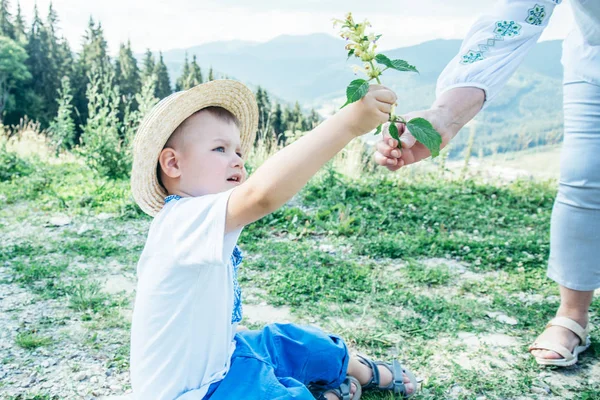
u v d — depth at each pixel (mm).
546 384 2906
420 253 4980
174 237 1973
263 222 5719
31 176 7781
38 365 3027
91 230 5551
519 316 3684
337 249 5070
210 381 2088
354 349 3238
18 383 2859
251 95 2396
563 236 3061
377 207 6438
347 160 8500
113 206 6332
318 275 4316
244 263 4605
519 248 5043
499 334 3443
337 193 6926
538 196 7094
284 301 3865
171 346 2033
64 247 4996
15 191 7035
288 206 6559
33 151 9656
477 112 2309
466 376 2945
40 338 3281
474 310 3734
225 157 2135
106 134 8352
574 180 2957
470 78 2262
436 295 4039
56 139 10555
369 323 3553
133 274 4422
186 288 2029
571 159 2965
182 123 2135
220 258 1862
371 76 1722
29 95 32250
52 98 32469
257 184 1790
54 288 4062
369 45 1710
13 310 3705
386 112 1722
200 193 2135
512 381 2928
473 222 6016
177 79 21766
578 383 2932
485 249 4969
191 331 2049
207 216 1887
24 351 3168
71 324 3506
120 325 3484
